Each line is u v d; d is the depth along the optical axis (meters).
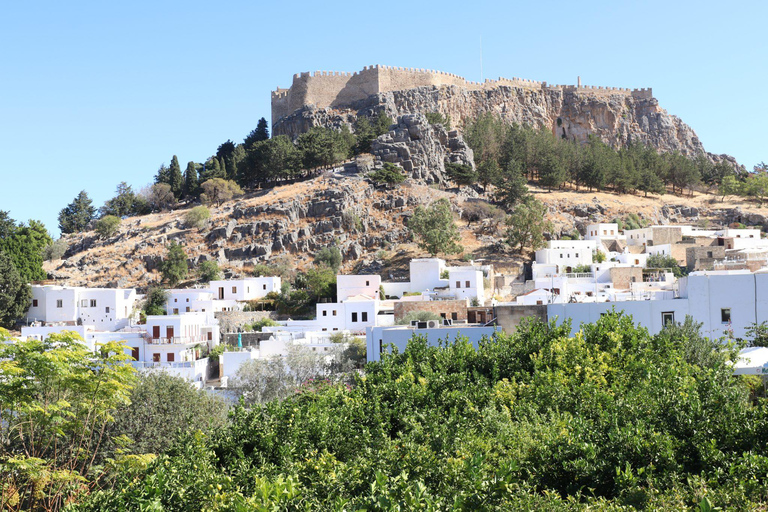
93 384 40.31
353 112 196.88
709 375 26.05
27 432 40.06
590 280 109.19
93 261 143.88
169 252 134.12
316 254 139.12
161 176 198.62
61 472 35.53
